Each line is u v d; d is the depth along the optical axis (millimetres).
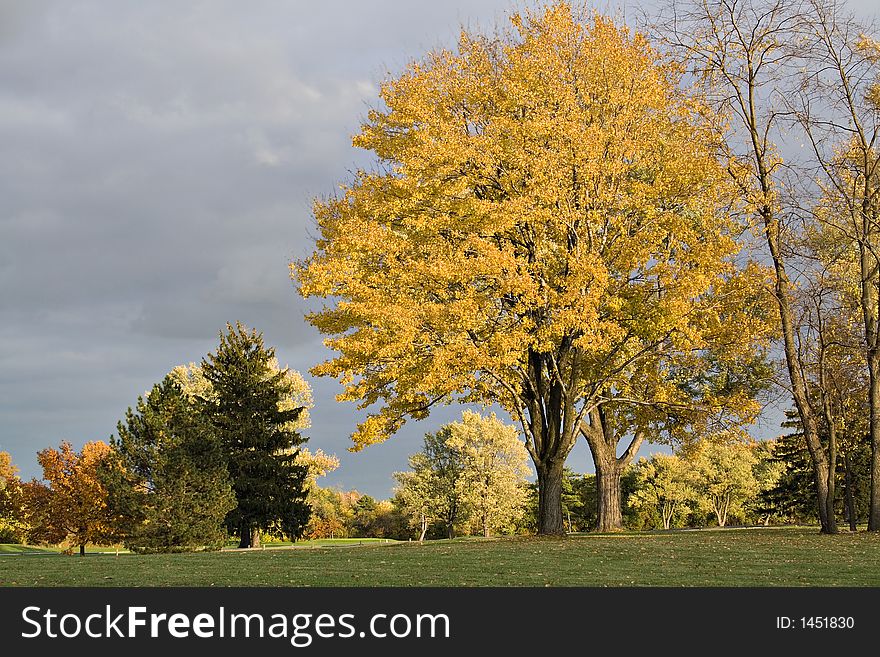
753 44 26672
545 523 26484
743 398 27453
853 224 26391
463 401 26766
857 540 21484
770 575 14438
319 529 87562
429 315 21562
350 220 23219
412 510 72625
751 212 26219
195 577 15555
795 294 26234
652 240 24031
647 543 21641
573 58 24344
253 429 45062
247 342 47188
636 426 33688
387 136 25672
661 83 25016
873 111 26297
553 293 21922
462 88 24938
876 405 26781
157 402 40250
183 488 36875
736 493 79562
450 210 23281
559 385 26641
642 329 24094
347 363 22016
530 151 23094
